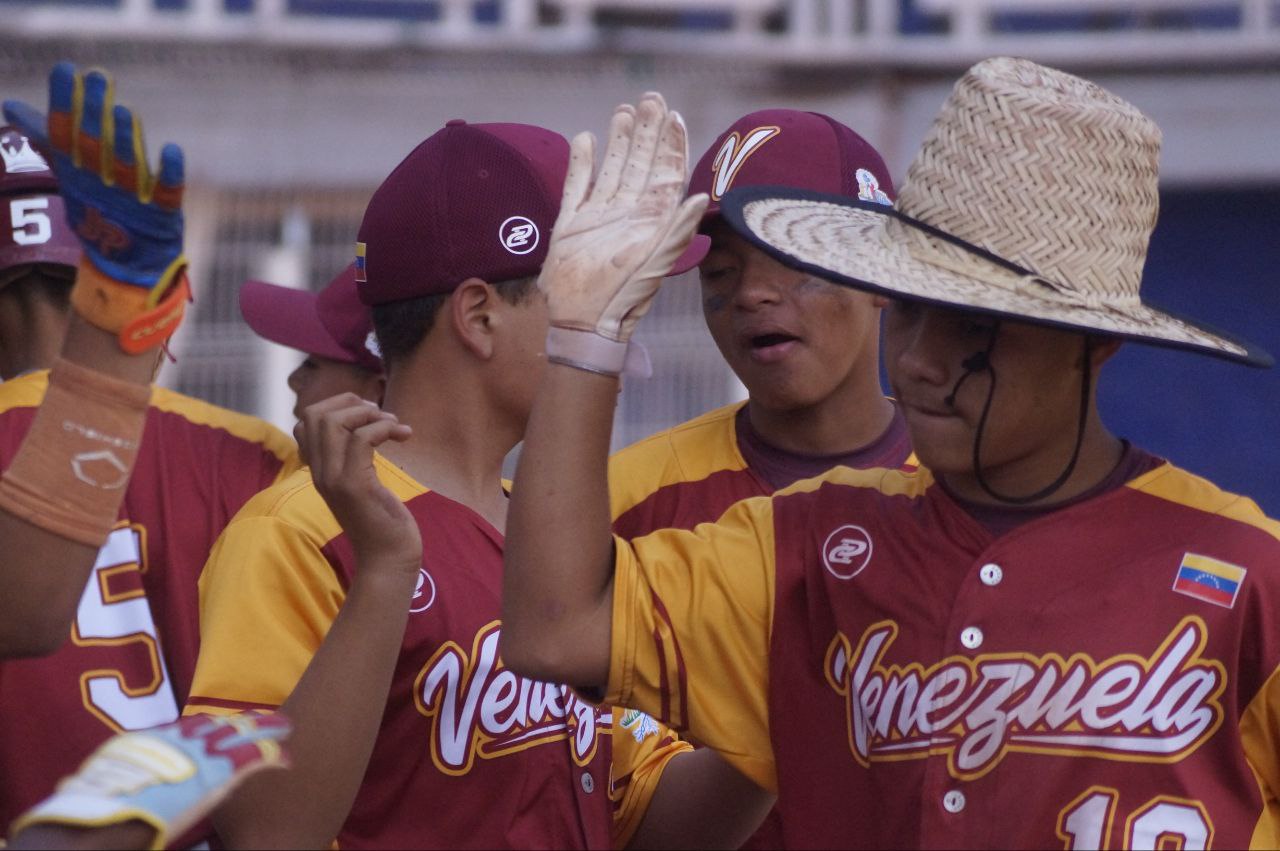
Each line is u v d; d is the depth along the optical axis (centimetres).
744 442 1202
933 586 767
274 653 859
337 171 3725
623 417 3600
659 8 3962
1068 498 771
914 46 3778
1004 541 761
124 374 713
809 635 793
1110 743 727
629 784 995
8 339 1194
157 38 3703
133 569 1155
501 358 962
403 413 978
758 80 3788
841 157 1191
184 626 1162
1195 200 3647
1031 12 3872
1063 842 723
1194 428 3469
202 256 3653
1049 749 730
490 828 897
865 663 771
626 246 746
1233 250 3622
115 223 688
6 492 713
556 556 748
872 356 1192
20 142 1176
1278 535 753
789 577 796
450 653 897
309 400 1419
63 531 714
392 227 970
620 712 1000
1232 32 3894
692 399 3588
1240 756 727
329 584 883
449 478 969
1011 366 737
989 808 730
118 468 720
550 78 3775
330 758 796
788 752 787
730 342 1156
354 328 1381
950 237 751
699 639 789
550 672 756
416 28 3747
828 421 1182
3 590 720
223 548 903
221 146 3700
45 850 558
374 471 812
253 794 795
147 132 3694
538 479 750
